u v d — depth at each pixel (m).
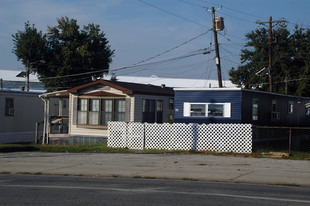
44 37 45.50
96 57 46.16
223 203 8.69
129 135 21.77
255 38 56.44
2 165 16.55
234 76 56.84
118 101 25.77
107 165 16.05
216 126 19.62
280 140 27.08
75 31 45.62
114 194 9.83
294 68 53.25
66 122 31.81
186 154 19.39
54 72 45.50
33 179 12.88
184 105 24.09
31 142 29.86
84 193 10.01
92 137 26.47
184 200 9.02
